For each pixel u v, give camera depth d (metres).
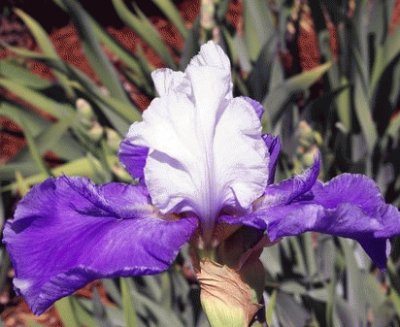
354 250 0.91
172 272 0.84
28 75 1.11
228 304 0.48
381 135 1.04
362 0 0.96
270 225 0.46
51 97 1.07
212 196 0.49
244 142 0.48
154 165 0.49
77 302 0.77
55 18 1.65
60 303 0.72
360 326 0.81
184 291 0.85
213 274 0.48
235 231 0.49
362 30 0.98
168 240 0.47
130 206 0.50
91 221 0.49
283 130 1.00
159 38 1.04
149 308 0.81
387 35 1.03
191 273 1.07
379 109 1.02
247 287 0.48
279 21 1.07
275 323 0.85
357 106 0.96
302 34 1.46
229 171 0.49
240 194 0.49
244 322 0.48
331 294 0.75
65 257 0.46
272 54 0.94
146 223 0.48
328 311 0.75
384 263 0.46
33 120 1.09
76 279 0.43
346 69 0.99
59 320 1.10
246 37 1.08
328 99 0.95
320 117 1.07
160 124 0.49
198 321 0.81
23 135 1.12
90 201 0.49
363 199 0.49
